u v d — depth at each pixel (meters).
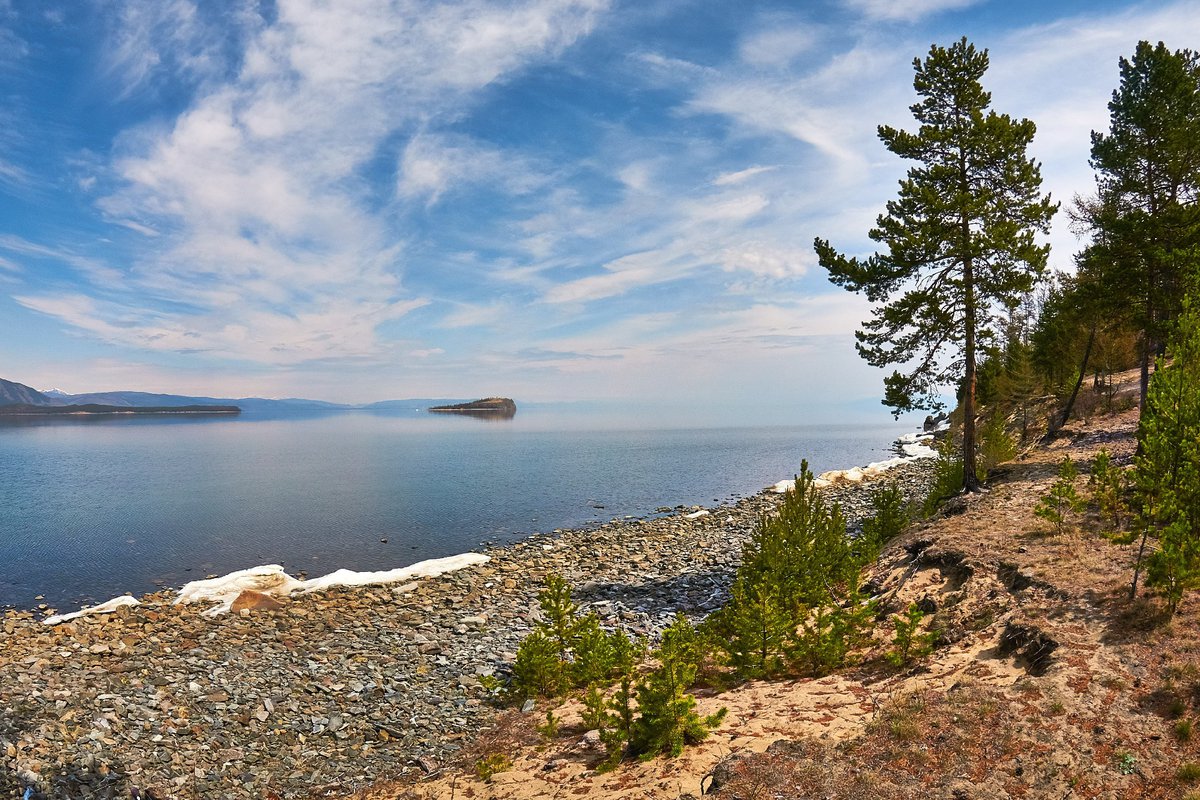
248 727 15.20
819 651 13.48
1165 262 23.27
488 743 13.92
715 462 91.88
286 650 20.16
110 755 13.37
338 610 24.62
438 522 45.31
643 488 62.34
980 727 9.04
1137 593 11.97
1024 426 40.94
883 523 25.22
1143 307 24.92
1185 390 12.70
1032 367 46.41
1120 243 24.97
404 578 29.44
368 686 17.52
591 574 29.86
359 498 56.84
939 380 26.72
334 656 19.75
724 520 41.72
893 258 26.20
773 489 53.44
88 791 12.09
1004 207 25.81
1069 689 9.55
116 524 44.72
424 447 130.62
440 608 24.95
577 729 13.43
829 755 9.05
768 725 10.94
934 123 27.25
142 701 15.92
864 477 53.34
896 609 15.67
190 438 166.50
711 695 13.39
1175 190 24.92
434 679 18.08
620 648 12.77
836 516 19.80
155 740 14.20
